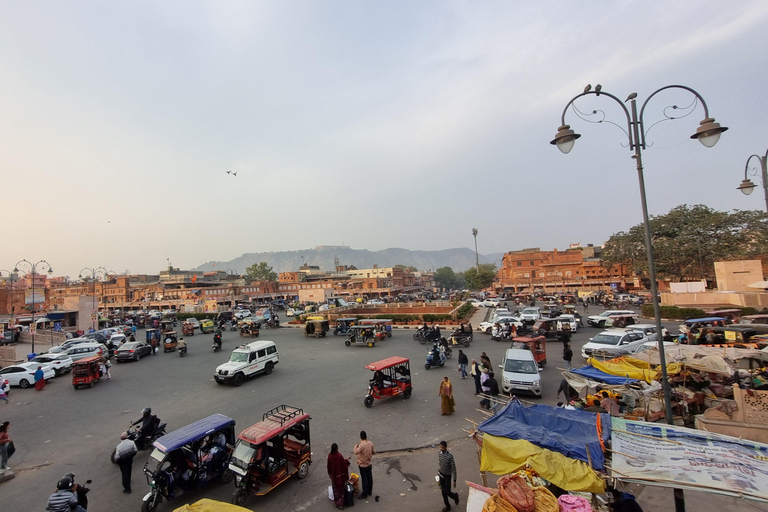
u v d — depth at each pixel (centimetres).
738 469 663
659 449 755
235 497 1017
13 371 2484
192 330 4716
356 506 991
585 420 960
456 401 1761
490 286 11750
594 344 2405
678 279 6309
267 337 4250
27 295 6544
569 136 1073
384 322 3819
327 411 1702
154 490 1020
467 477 1109
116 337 3891
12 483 1214
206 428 1146
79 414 1872
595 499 829
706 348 1564
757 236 5566
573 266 9012
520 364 1847
